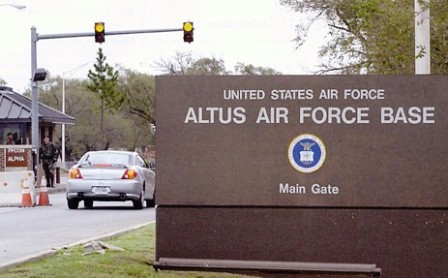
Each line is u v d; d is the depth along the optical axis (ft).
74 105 293.43
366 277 34.06
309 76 34.01
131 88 286.46
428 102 33.78
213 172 34.40
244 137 34.17
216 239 34.68
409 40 54.60
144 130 301.22
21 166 125.80
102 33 108.78
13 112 139.23
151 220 64.44
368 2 54.85
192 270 34.60
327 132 33.96
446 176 33.81
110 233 50.16
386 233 34.14
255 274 34.55
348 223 34.22
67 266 35.99
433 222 34.01
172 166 34.50
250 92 34.12
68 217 68.59
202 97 34.22
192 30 107.76
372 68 63.31
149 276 34.22
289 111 34.04
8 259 39.83
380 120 33.86
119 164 78.54
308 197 34.14
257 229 34.53
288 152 34.12
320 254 34.35
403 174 33.94
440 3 49.70
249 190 34.27
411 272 34.12
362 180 33.99
